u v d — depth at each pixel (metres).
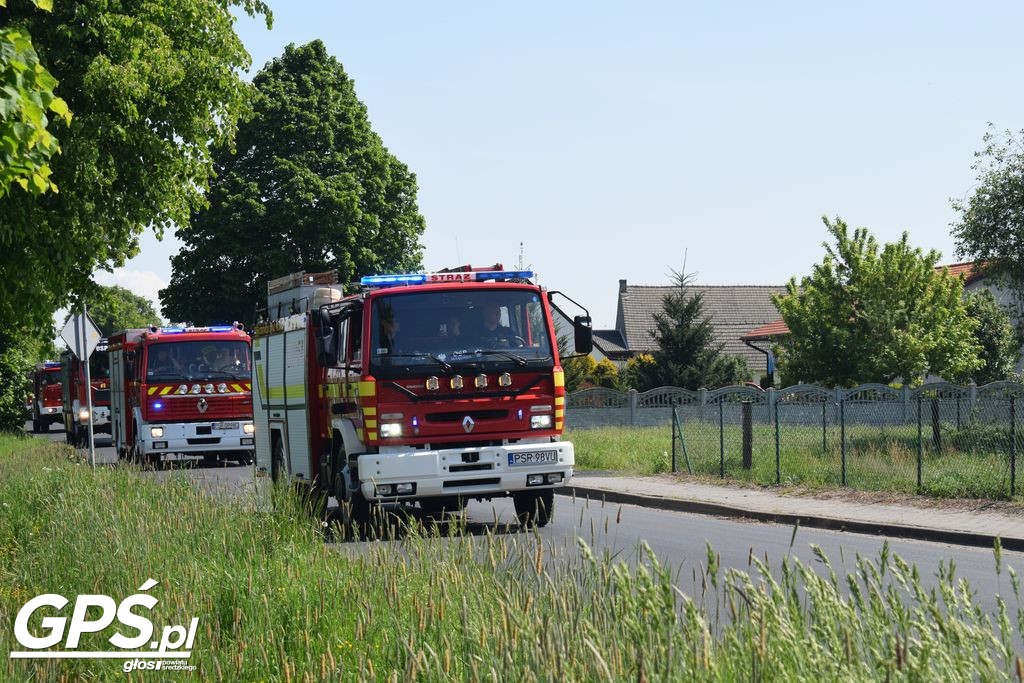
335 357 20.70
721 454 30.70
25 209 25.48
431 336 20.81
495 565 8.98
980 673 5.29
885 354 63.34
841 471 27.64
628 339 119.31
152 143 28.42
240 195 72.12
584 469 35.22
